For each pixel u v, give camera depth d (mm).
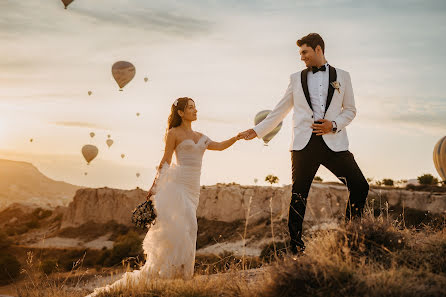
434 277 3451
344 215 4926
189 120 5871
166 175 5688
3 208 120375
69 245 77438
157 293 4180
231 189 64750
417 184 58312
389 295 3184
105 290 4555
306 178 5039
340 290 3293
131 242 52281
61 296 4699
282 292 3508
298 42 5383
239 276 4184
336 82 5180
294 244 4730
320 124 5000
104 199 87312
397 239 4176
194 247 5562
